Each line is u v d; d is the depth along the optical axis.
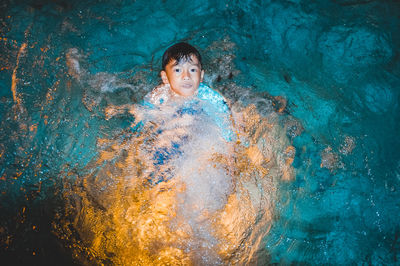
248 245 2.66
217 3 4.52
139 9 4.46
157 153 3.11
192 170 2.99
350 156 3.28
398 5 4.21
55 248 2.59
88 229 2.70
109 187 2.96
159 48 4.12
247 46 4.15
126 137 3.30
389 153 3.24
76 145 3.25
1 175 2.98
